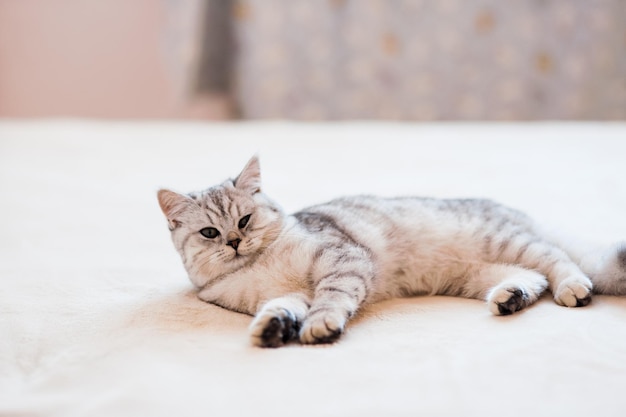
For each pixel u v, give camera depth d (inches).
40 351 28.9
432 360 26.4
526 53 92.2
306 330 28.9
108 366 27.1
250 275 33.4
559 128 69.2
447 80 93.4
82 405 24.8
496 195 46.3
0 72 95.2
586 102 93.4
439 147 61.7
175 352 27.8
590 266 33.2
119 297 33.8
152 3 93.8
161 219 46.4
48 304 32.8
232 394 24.8
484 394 24.3
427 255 36.4
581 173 50.9
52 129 73.4
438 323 29.9
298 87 93.7
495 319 30.0
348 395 24.5
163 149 65.0
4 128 73.7
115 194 51.7
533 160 55.3
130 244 41.8
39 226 45.4
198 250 34.5
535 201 44.8
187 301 33.3
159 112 96.7
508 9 91.2
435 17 91.7
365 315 31.8
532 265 34.5
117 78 96.0
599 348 26.7
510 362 25.9
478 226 36.3
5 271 37.4
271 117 94.5
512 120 94.0
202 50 90.7
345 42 92.7
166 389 25.1
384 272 35.3
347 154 60.3
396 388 24.7
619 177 49.3
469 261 36.0
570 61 92.4
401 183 50.2
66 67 95.5
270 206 35.4
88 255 40.1
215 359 27.1
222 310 32.6
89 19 94.3
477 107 94.0
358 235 35.4
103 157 62.4
